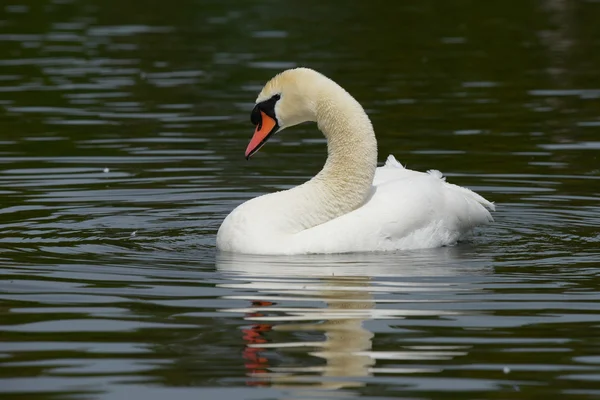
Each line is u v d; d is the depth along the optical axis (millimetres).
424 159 19547
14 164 19172
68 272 12766
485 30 34344
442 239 14414
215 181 18156
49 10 38219
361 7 38969
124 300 11578
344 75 27344
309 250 13750
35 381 9305
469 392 9039
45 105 24234
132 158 19672
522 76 27344
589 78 26953
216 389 9117
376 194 14477
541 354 9898
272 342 10227
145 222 15633
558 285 12172
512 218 15906
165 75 27531
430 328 10625
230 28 34750
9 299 11633
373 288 12070
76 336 10430
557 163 19156
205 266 13086
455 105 24109
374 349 10039
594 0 40188
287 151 20578
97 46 31766
